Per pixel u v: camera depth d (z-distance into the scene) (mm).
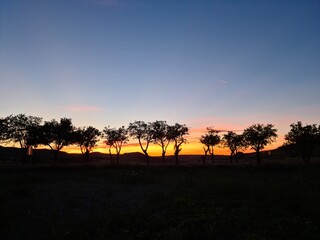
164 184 25719
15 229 11516
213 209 13367
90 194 20531
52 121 67000
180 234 9656
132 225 11320
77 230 10758
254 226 10812
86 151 81438
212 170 40938
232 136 83125
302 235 9586
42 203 17031
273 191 17250
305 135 60219
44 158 84562
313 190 18453
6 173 37812
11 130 65688
